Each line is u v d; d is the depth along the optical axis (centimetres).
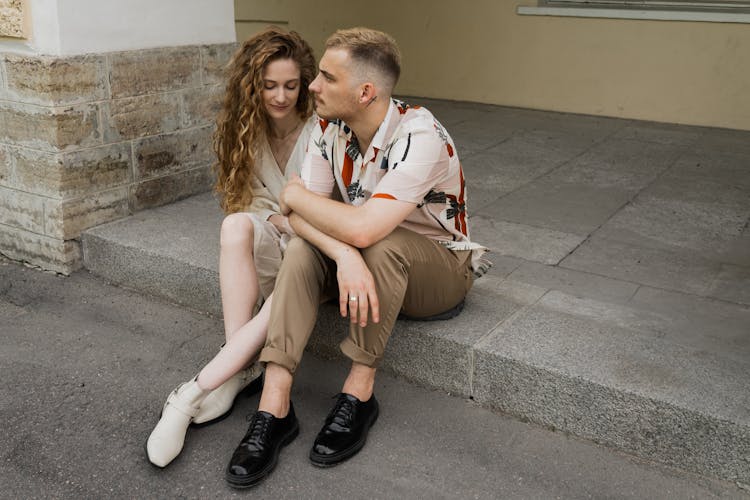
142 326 299
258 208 257
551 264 317
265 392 216
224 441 229
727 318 265
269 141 256
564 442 225
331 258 216
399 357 255
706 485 205
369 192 226
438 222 232
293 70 235
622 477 210
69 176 322
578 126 577
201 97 373
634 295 286
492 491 206
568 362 227
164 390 257
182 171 374
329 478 212
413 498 204
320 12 712
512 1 623
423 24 669
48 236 336
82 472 216
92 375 265
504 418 237
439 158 215
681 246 339
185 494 207
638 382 216
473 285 287
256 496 206
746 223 369
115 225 342
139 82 339
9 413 243
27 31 308
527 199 405
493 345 237
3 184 342
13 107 320
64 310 311
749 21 532
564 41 610
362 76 206
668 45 570
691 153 498
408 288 226
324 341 271
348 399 221
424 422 236
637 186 428
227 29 381
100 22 317
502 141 529
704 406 204
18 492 208
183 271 306
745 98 554
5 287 330
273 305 214
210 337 291
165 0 344
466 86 668
